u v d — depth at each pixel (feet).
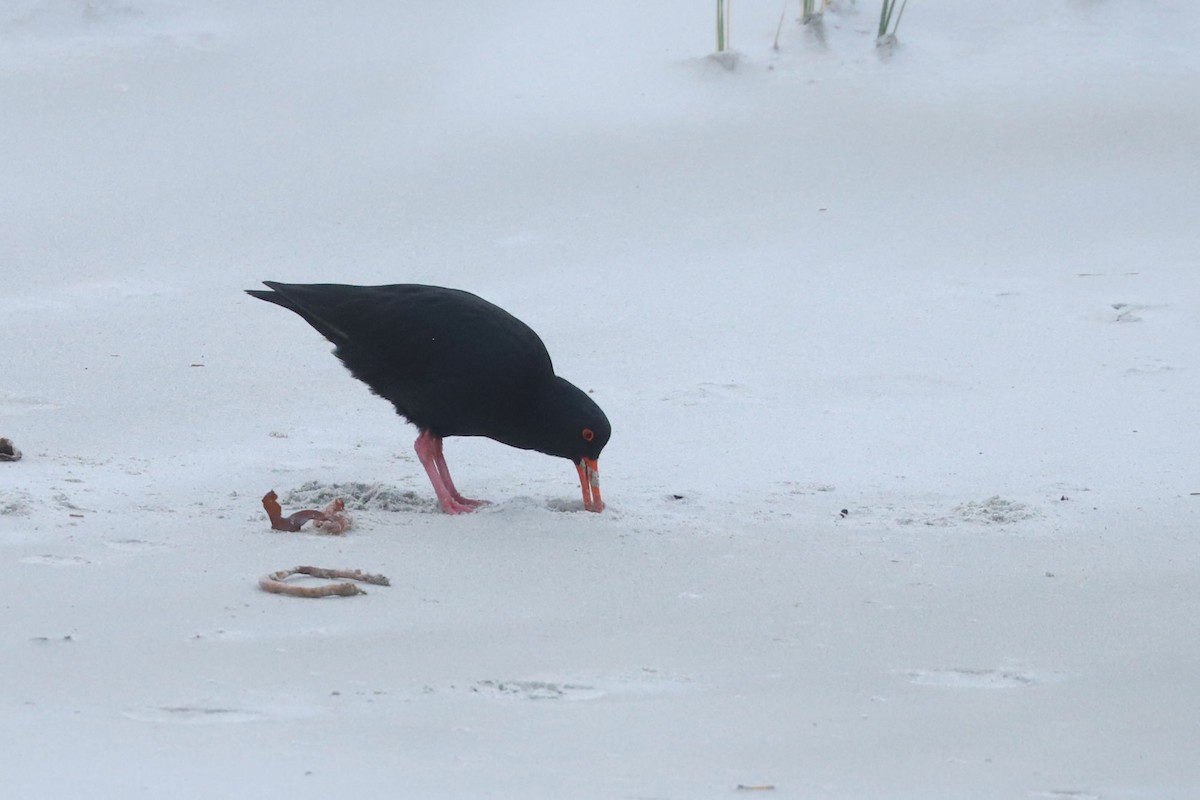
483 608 28.12
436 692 23.09
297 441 42.75
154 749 19.77
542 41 85.81
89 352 51.21
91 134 75.56
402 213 67.41
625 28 86.89
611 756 20.57
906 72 81.30
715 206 68.13
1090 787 20.18
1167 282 59.57
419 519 35.06
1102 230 65.67
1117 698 24.09
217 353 51.75
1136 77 80.84
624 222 66.54
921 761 21.01
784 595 29.73
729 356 51.78
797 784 19.79
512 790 18.92
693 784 19.57
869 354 51.98
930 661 25.91
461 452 43.04
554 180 70.74
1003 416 45.52
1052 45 84.07
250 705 21.97
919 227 66.03
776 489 38.81
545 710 22.57
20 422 43.60
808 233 65.41
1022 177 70.85
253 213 67.41
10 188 69.46
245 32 87.56
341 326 37.06
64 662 23.61
